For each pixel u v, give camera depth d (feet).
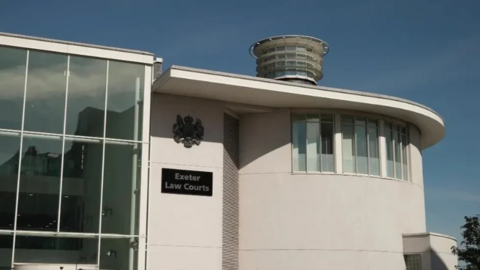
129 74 81.05
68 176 75.41
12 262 71.00
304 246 88.43
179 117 84.99
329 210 89.86
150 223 79.82
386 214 93.86
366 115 95.04
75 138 76.64
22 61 76.13
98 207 76.13
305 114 92.79
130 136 79.61
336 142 92.32
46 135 75.36
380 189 93.97
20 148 73.97
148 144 80.43
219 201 85.51
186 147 84.58
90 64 79.20
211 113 87.81
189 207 82.94
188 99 86.33
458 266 91.25
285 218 89.40
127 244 76.95
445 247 96.12
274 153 91.71
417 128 106.01
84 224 75.10
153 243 79.51
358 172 92.79
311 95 86.94
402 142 100.42
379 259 91.40
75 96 77.66
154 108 83.46
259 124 93.09
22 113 74.84
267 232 89.45
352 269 88.99
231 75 81.97
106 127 78.43
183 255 81.10
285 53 106.11
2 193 72.18
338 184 90.99
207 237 83.35
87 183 76.23
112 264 75.56
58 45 77.36
